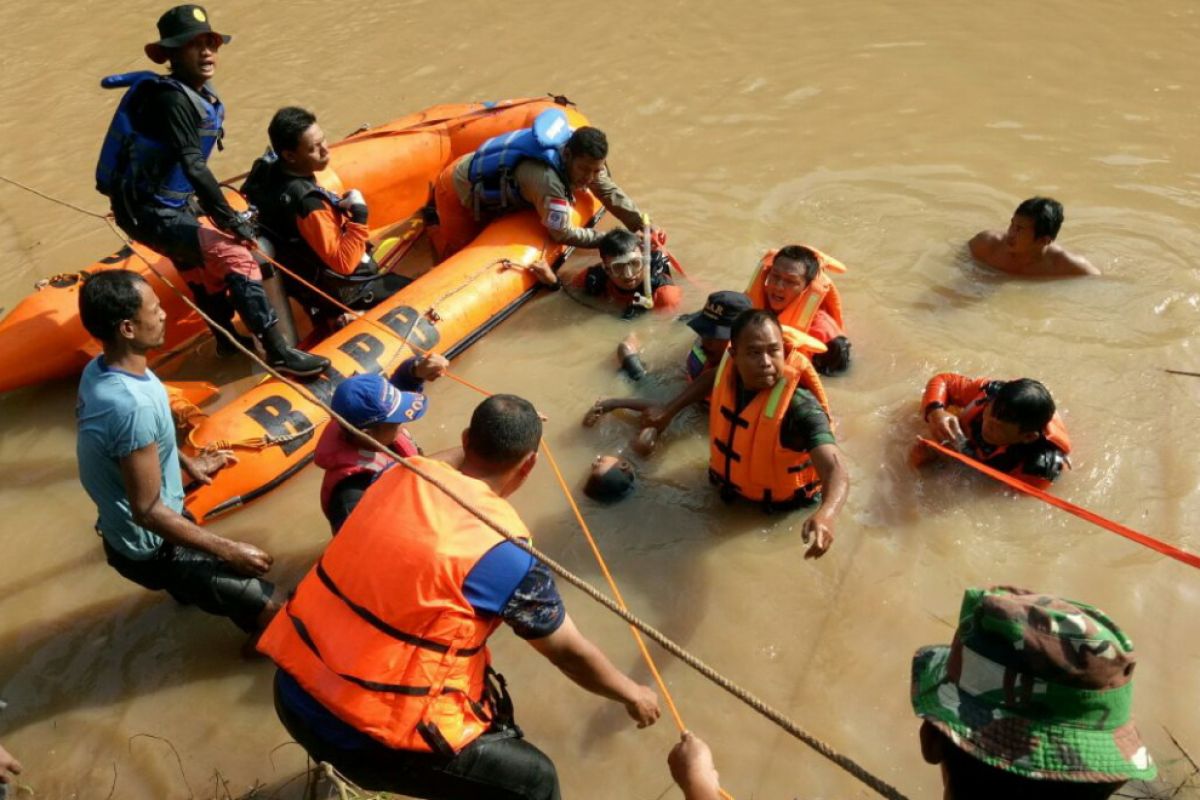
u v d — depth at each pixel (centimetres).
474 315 534
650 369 506
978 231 588
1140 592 375
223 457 433
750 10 884
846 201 625
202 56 454
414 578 251
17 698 372
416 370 413
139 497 330
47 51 892
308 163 504
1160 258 555
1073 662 161
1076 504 412
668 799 324
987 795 171
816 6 883
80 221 656
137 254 494
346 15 927
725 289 557
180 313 545
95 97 811
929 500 418
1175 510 407
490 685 282
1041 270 546
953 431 424
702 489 435
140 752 351
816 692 351
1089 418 452
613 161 684
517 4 922
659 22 870
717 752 335
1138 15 837
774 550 404
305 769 342
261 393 470
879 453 441
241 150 723
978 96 737
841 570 393
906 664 357
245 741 353
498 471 285
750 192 641
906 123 708
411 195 650
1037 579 383
